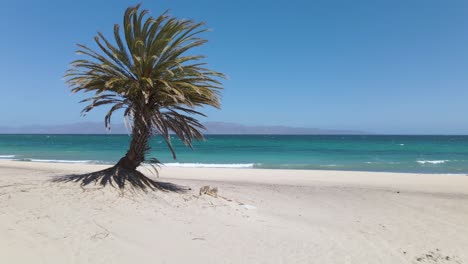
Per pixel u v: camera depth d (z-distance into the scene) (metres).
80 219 5.92
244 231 6.78
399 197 12.91
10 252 4.34
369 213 10.05
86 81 8.23
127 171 8.85
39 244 4.72
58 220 5.71
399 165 29.08
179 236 5.95
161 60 8.60
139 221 6.38
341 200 12.02
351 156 39.16
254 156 38.00
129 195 7.82
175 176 17.77
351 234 7.54
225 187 13.36
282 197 11.94
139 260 4.72
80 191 7.47
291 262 5.39
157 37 8.45
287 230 7.29
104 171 8.79
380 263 5.83
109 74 8.45
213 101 9.05
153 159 9.55
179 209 7.69
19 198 6.56
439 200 12.46
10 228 5.07
